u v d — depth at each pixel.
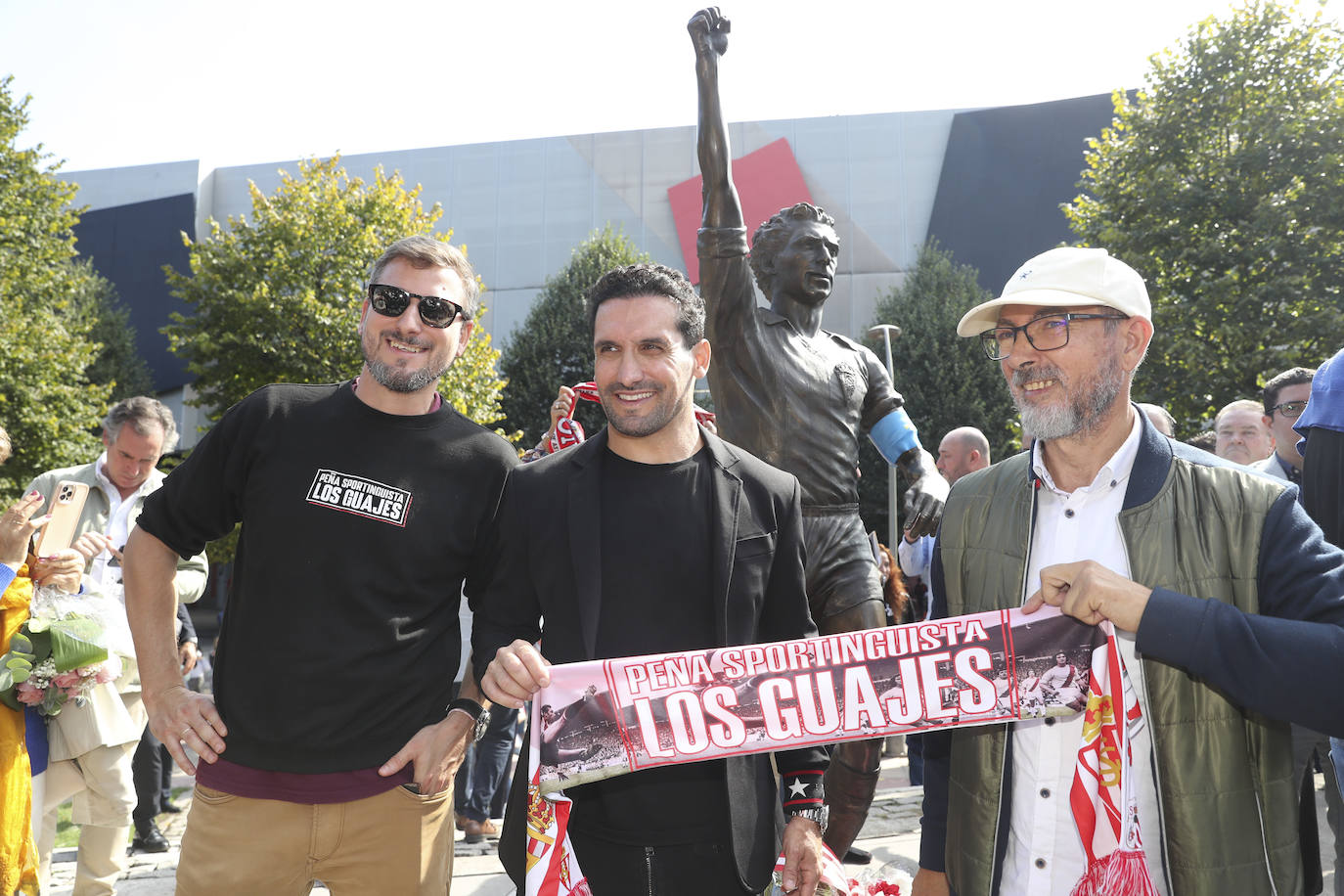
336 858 2.27
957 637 1.94
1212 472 1.85
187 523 2.41
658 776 1.99
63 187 21.61
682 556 2.04
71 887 4.56
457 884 4.39
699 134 3.12
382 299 2.35
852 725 1.94
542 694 1.90
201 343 20.08
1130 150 17.98
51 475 4.53
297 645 2.24
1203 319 16.47
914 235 32.78
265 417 2.38
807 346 3.45
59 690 3.48
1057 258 1.93
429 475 2.38
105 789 3.76
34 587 3.58
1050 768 1.91
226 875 2.21
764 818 2.02
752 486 2.15
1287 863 1.75
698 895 1.96
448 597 2.43
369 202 21.56
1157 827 1.81
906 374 25.08
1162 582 1.80
